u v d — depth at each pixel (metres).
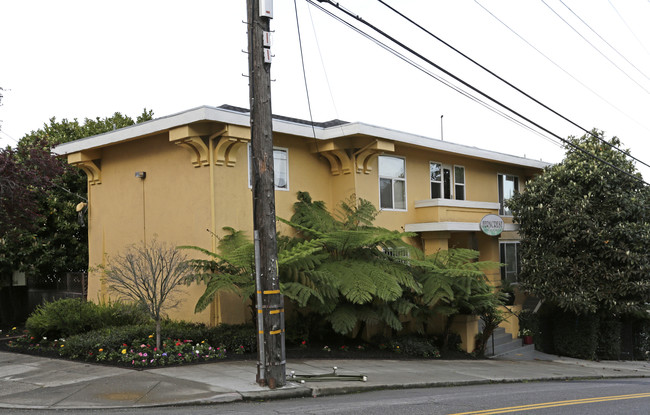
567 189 19.56
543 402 9.44
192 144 14.40
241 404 8.74
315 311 14.55
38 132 23.34
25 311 20.62
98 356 11.70
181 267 12.89
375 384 10.69
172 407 8.41
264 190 9.88
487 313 17.55
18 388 9.58
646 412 8.55
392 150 17.66
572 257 19.38
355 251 15.49
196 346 12.36
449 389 11.36
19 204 14.82
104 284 17.16
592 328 20.34
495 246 22.31
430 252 19.55
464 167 21.95
